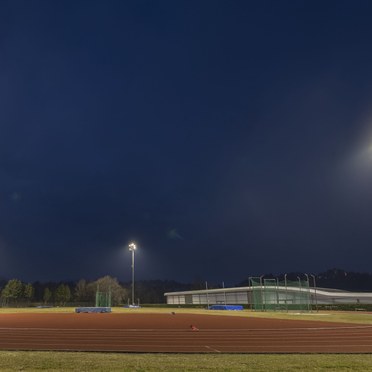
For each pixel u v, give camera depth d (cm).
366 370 1100
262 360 1255
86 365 1133
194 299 10525
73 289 11819
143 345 1761
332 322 3316
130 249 8269
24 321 3519
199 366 1127
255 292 6231
